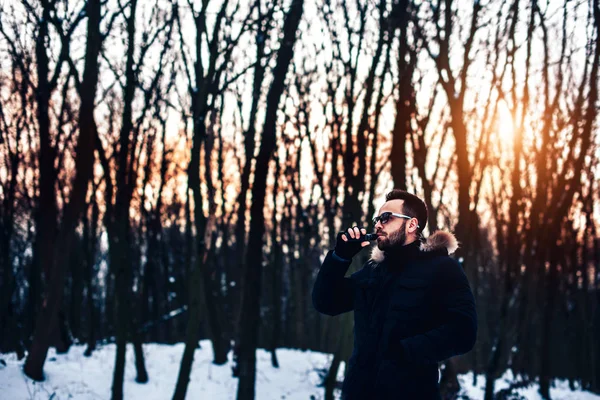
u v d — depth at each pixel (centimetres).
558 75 1380
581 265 2197
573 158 1305
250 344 904
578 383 2269
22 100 1340
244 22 1048
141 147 1487
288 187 2080
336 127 1462
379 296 255
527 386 1457
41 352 1111
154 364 1466
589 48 1103
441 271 246
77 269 1827
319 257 2428
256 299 912
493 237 2619
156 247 2194
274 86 937
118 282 1005
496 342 1207
